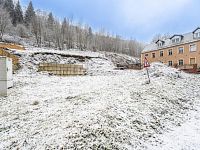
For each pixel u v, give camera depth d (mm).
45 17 99312
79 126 7113
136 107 9516
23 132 7109
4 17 67375
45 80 19297
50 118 8180
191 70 26125
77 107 9430
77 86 16203
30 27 81562
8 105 10688
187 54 37750
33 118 8406
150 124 7961
